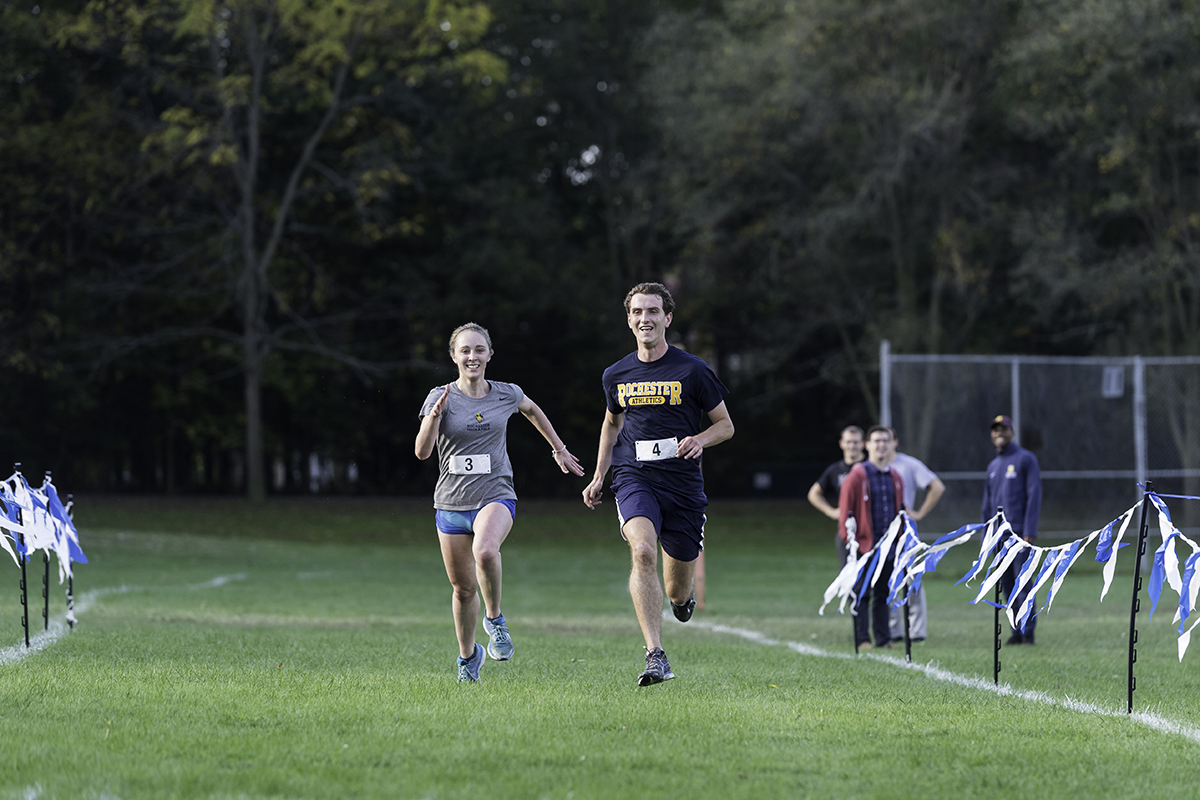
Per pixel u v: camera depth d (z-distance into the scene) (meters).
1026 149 97.00
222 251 99.06
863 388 98.50
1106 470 65.25
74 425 117.56
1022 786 13.09
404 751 14.16
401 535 86.25
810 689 20.00
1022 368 64.38
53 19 94.56
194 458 145.88
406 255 122.31
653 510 20.00
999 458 33.06
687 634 33.12
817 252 94.31
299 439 133.00
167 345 117.44
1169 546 17.81
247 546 72.44
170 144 91.44
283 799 12.01
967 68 91.69
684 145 97.56
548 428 20.42
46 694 17.30
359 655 23.66
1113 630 34.38
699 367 20.16
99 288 97.06
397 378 126.38
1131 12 78.62
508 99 114.12
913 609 31.44
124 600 40.44
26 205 95.75
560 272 114.81
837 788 12.91
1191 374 67.62
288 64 100.62
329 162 108.19
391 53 97.69
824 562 68.50
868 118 90.75
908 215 94.94
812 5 86.69
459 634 20.09
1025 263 85.06
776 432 141.50
